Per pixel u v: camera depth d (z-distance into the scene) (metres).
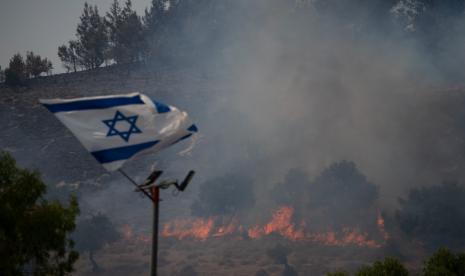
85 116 39.22
